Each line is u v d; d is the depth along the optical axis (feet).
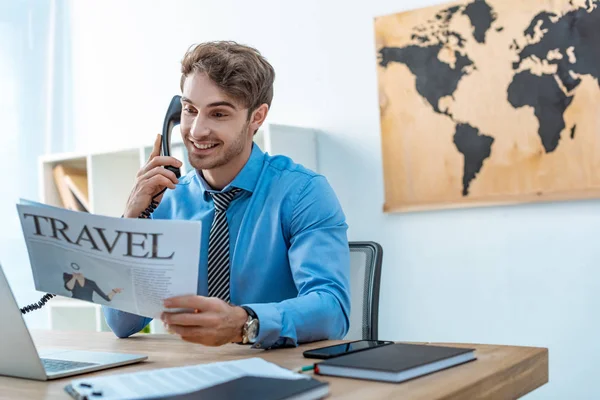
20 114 12.25
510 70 8.46
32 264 3.77
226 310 3.51
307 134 9.80
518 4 8.40
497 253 8.62
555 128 8.19
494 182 8.57
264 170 5.23
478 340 8.75
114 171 10.96
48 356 3.86
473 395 2.84
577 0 8.05
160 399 2.54
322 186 5.09
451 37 8.84
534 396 8.43
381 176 9.44
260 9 10.47
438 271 9.02
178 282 3.31
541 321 8.34
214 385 2.71
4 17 12.31
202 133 4.72
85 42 12.12
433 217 9.06
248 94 4.78
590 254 8.04
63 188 11.19
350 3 9.68
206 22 10.98
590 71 7.98
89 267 3.51
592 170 7.97
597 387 7.99
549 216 8.29
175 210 5.49
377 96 9.46
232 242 5.09
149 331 9.71
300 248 4.77
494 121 8.57
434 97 8.96
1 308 3.22
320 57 9.95
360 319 5.21
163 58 11.37
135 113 11.64
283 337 3.85
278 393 2.55
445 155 8.89
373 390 2.76
